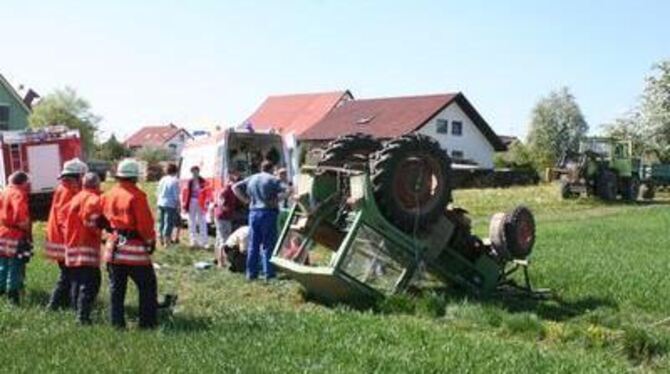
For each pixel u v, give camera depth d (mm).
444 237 13648
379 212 13180
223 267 17516
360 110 73000
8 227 12797
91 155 85125
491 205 41156
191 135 26797
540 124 93812
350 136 14602
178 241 22500
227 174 22797
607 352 10156
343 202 13977
